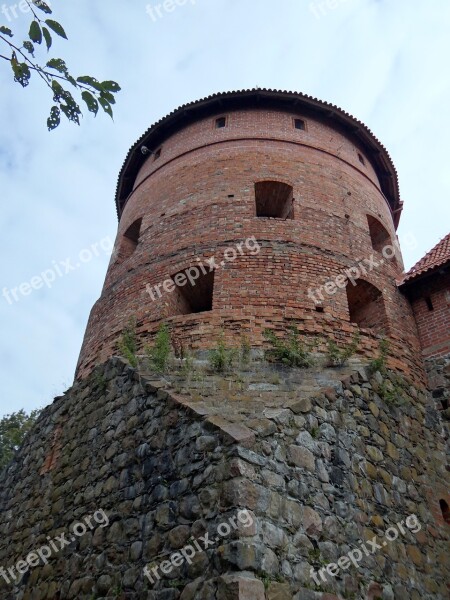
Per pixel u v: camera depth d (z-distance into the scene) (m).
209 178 14.45
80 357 13.17
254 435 6.91
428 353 12.10
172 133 17.58
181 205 14.09
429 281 13.12
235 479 6.29
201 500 6.51
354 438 8.54
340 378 9.30
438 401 11.27
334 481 7.59
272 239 12.35
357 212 14.52
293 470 7.09
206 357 9.82
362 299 13.05
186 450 7.25
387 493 8.46
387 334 11.76
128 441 8.54
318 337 10.53
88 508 8.50
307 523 6.72
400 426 9.80
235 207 13.26
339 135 17.00
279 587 5.78
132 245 15.81
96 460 9.11
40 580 8.66
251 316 10.64
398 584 7.46
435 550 8.65
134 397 9.11
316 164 15.12
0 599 9.44
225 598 5.40
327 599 6.23
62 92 4.82
